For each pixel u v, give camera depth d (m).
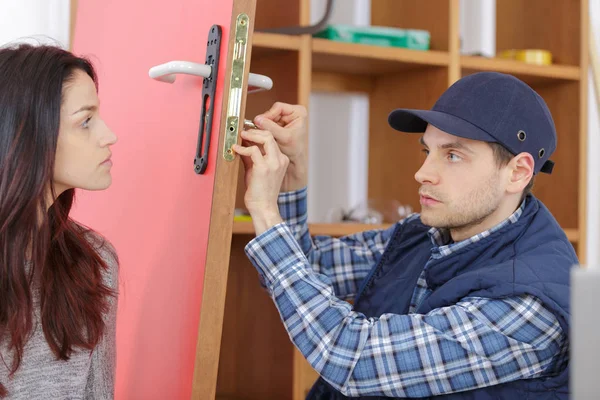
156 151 1.45
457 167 1.29
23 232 1.14
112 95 1.74
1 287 1.13
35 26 2.36
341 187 2.69
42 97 1.13
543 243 1.28
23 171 1.13
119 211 1.60
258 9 2.41
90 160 1.20
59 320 1.18
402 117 1.41
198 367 1.18
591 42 2.64
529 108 1.29
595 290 0.49
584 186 2.62
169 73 1.22
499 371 1.19
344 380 1.22
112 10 1.86
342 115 2.68
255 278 2.36
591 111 3.00
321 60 2.36
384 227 2.28
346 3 2.69
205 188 1.24
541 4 2.74
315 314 1.23
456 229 1.36
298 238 1.54
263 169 1.24
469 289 1.22
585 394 0.49
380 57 2.28
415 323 1.21
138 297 1.46
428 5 2.46
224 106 1.20
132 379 1.44
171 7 1.49
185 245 1.29
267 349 2.31
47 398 1.18
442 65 2.37
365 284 1.51
